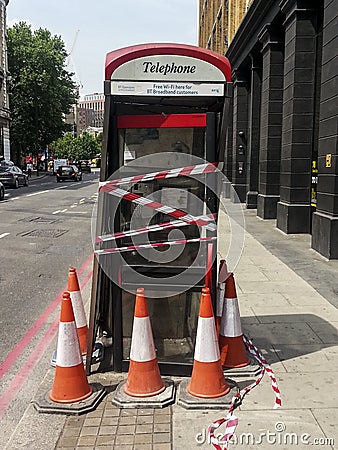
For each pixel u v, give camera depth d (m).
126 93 4.03
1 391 4.31
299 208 12.58
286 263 9.11
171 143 4.25
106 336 4.88
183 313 4.40
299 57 12.25
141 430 3.50
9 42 58.81
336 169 9.12
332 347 4.96
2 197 24.22
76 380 3.88
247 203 19.48
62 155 116.38
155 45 3.99
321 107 9.84
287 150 12.85
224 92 4.02
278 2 13.96
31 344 5.37
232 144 23.72
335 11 9.03
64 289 7.64
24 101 59.28
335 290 7.21
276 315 6.01
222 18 29.02
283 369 4.44
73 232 13.66
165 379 4.21
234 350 4.46
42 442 3.40
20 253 10.52
